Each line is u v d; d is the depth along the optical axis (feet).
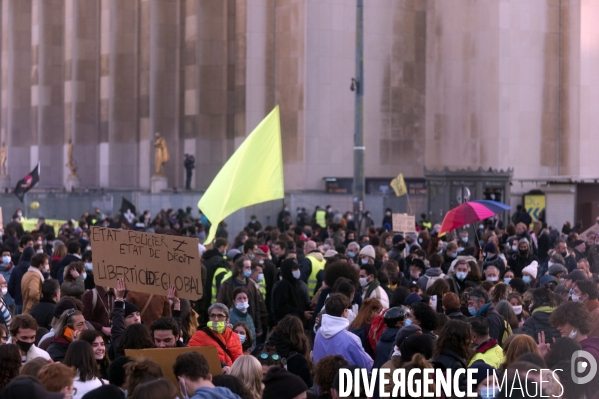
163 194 139.33
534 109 141.08
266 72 147.74
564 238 79.20
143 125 182.29
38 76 211.20
